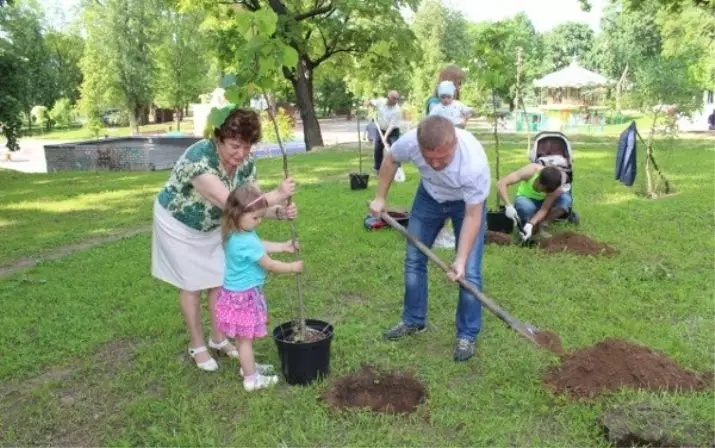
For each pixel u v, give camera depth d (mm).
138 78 44406
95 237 8250
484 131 26984
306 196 10117
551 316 4680
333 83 52250
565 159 7160
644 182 10578
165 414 3482
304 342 3625
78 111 52656
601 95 45219
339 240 7020
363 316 4828
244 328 3596
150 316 4938
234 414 3479
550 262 5973
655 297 5016
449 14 49531
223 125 3467
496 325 4555
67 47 59000
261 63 3502
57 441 3307
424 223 4281
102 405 3645
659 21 34312
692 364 3908
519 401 3479
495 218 7078
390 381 3709
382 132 11703
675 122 10172
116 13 43688
